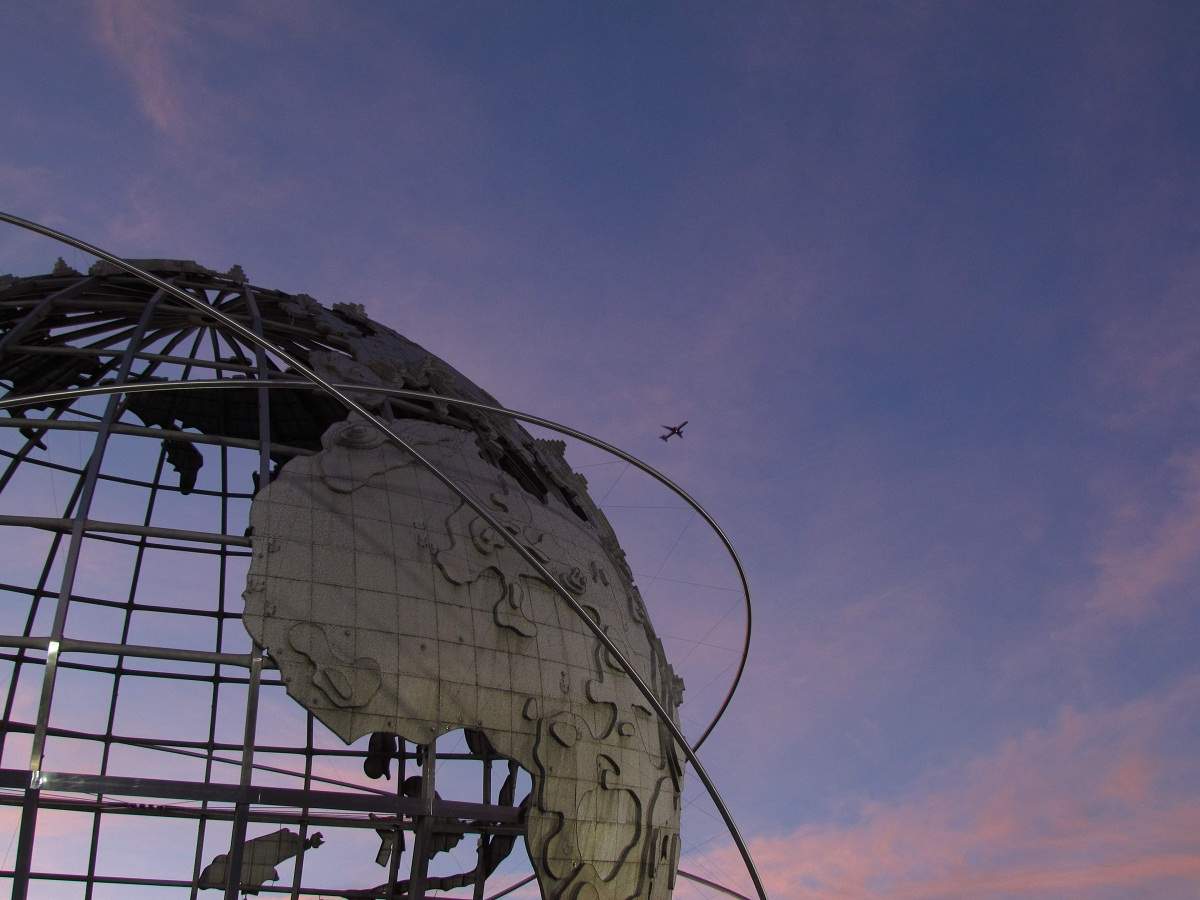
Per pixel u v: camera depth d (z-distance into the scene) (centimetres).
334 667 2162
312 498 2369
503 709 2323
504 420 3216
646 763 2583
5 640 1997
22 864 1897
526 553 2273
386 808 2138
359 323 3275
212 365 2659
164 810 2966
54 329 3009
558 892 2277
